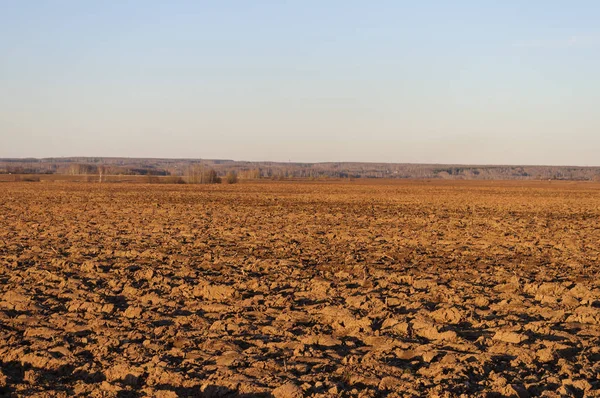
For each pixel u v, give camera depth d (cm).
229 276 1479
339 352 910
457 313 1090
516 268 1647
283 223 2945
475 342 947
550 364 853
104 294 1273
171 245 2047
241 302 1216
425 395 734
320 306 1173
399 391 742
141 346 917
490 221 3159
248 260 1725
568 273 1570
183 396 747
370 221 3112
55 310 1155
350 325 1055
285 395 729
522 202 5178
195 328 1028
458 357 859
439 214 3681
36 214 3359
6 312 1118
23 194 5622
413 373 814
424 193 6944
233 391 757
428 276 1499
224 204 4453
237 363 843
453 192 7344
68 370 845
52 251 1866
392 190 7819
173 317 1095
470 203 4947
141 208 3916
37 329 1002
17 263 1631
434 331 992
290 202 4819
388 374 801
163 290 1323
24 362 862
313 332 1005
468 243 2203
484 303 1220
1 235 2295
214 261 1708
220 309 1159
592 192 7619
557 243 2233
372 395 725
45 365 852
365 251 1966
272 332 1003
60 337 961
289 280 1447
